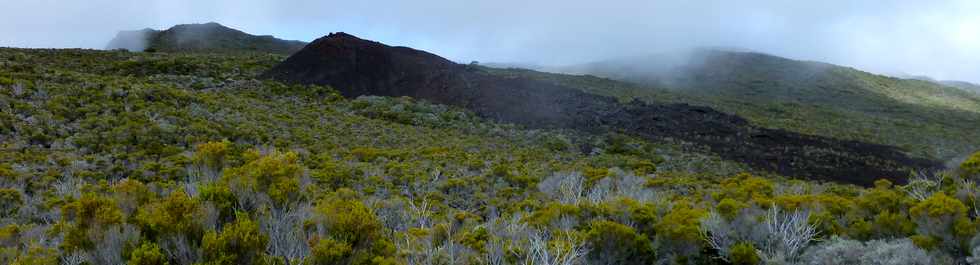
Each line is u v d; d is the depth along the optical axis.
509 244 5.55
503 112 34.59
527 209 9.23
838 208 6.72
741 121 39.88
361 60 40.72
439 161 15.91
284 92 34.00
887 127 46.12
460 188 11.94
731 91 74.44
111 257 4.61
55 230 6.10
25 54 38.34
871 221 6.54
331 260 4.54
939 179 8.48
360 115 30.09
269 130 20.16
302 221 5.39
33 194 9.98
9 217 8.15
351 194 9.41
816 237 5.93
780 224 6.07
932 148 36.69
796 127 40.56
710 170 24.00
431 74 40.28
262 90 33.41
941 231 5.47
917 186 8.38
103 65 38.59
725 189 11.39
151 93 22.58
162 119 18.61
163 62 39.50
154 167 12.40
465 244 5.70
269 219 5.45
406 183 12.21
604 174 12.80
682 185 13.52
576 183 11.41
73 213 6.59
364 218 4.97
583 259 5.36
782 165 28.36
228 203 5.36
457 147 21.67
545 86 41.25
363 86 38.34
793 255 5.41
